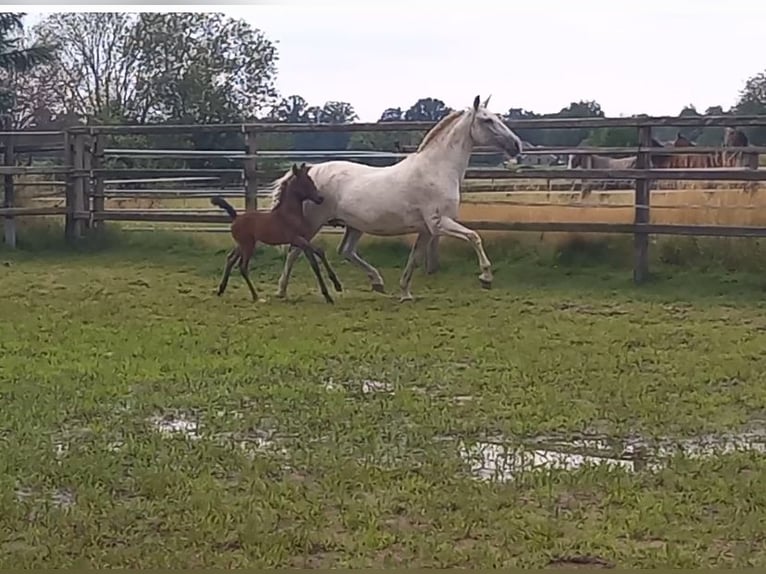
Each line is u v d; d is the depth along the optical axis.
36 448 5.09
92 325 8.60
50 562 3.75
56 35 32.03
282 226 9.95
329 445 5.20
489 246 12.02
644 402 6.05
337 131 12.48
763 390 6.39
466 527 4.07
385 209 10.16
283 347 7.68
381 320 8.90
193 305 9.74
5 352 7.43
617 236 11.62
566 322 8.79
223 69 31.89
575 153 11.34
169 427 5.58
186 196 14.77
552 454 5.13
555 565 3.73
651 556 3.79
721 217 11.63
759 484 4.53
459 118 10.25
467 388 6.48
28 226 14.33
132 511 4.24
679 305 9.74
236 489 4.57
